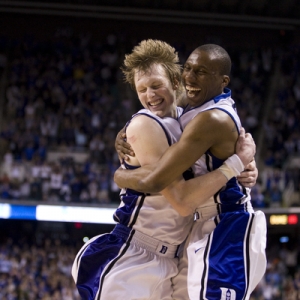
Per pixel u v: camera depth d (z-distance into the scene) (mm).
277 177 18562
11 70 22359
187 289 3629
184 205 3322
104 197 17297
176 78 3648
